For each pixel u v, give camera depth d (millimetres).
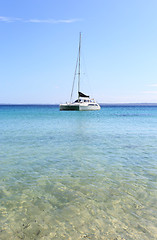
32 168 6355
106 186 4883
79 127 18109
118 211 3707
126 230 3139
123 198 4238
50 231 3105
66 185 4949
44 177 5531
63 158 7617
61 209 3770
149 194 4441
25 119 27516
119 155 8102
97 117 32688
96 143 10672
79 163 6934
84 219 3439
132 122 23453
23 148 9328
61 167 6469
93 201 4094
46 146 9820
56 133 14289
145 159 7496
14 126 18578
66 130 15984
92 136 13039
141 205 3941
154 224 3311
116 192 4535
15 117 31547
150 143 10703
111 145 10164
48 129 16484
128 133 14406
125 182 5160
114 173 5879
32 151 8719
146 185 4961
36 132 14711
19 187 4824
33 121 24312
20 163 6918
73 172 5969
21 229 3156
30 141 11141
